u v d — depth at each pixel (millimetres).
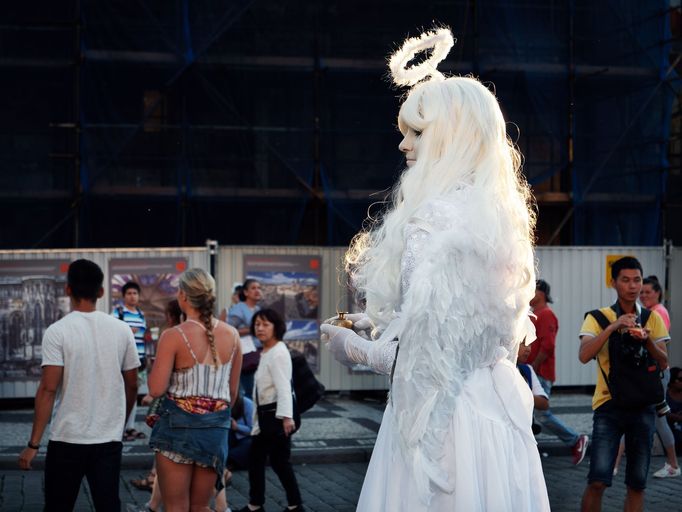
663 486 8812
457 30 18594
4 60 17266
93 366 5289
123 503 8055
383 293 1991
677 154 18953
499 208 2006
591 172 18625
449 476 1951
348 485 8984
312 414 13375
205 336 5281
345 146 18547
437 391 1910
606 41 18766
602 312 6121
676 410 10594
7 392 13727
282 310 14711
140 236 17938
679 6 19359
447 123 2055
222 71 17953
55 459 5246
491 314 1966
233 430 8922
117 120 17625
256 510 7488
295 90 18297
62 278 13875
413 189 2041
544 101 18578
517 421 2037
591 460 6043
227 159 17984
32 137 17547
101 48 17625
